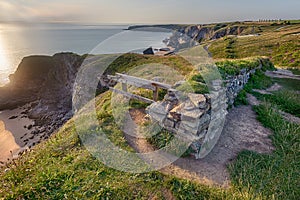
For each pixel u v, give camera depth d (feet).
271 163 13.97
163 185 12.12
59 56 98.43
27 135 54.34
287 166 13.69
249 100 25.75
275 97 26.91
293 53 70.95
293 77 39.78
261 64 43.60
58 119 63.57
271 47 86.07
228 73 24.06
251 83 32.04
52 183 12.66
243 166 13.69
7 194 12.03
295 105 24.41
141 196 11.48
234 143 16.62
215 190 11.76
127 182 12.41
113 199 11.34
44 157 16.40
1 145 48.88
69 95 79.05
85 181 12.70
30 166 15.43
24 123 64.23
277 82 36.14
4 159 41.45
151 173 13.10
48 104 76.95
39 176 13.39
